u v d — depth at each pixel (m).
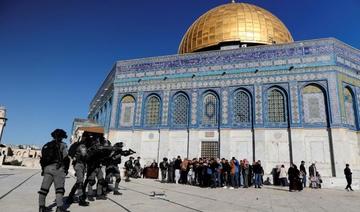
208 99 25.19
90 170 8.20
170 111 25.81
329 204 9.62
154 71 27.48
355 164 21.02
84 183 7.95
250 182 18.48
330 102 21.53
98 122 36.75
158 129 25.72
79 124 35.50
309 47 23.27
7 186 10.31
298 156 21.19
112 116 27.52
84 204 7.17
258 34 29.39
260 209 7.77
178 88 26.22
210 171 16.39
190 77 26.11
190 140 24.33
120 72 28.72
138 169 22.08
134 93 27.55
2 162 33.81
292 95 22.69
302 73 22.92
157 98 26.83
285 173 19.34
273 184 20.19
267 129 22.61
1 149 49.03
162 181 18.97
